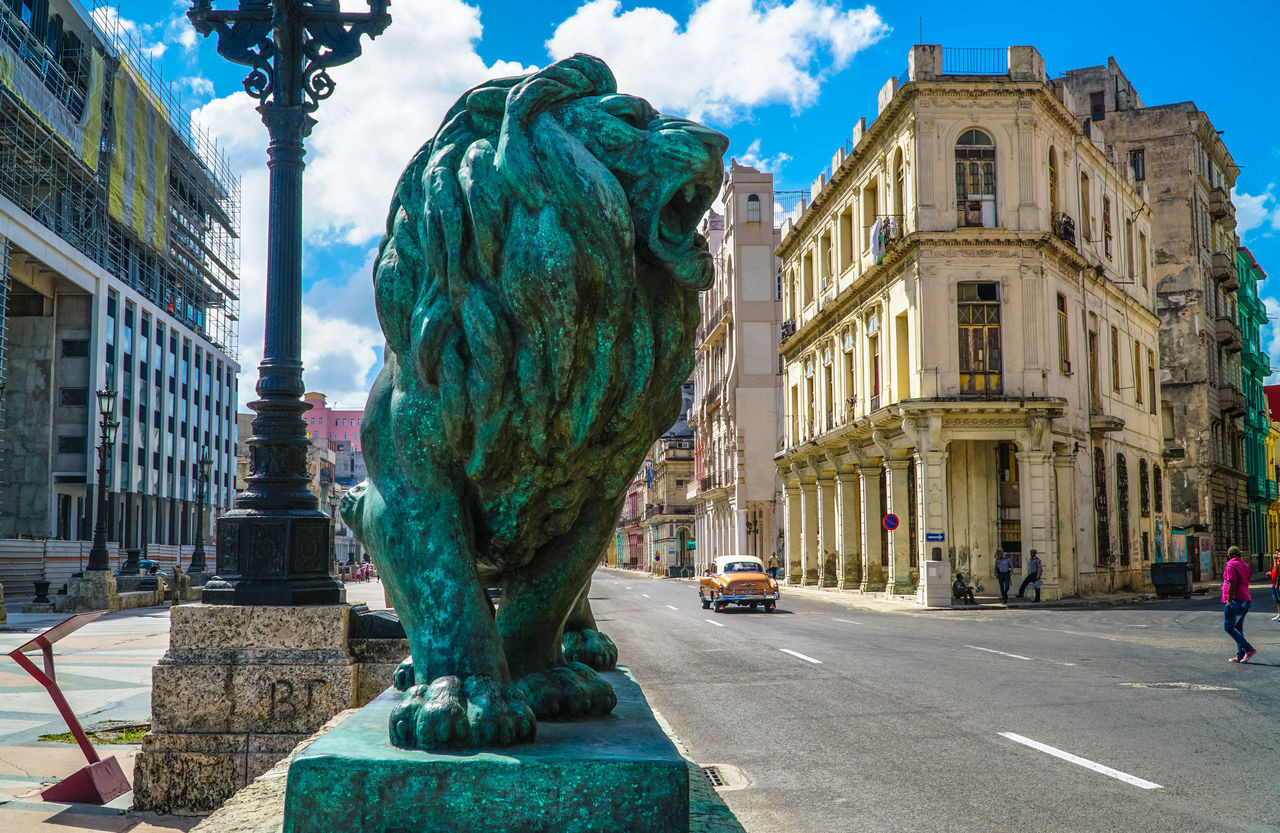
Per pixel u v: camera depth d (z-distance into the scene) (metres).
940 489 25.78
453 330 1.60
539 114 1.58
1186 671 11.38
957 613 23.16
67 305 45.12
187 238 57.38
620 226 1.51
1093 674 11.14
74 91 42.34
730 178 50.06
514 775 1.25
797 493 40.00
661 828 1.26
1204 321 46.44
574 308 1.50
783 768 6.50
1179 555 39.53
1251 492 55.94
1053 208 28.66
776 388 48.81
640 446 1.71
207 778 4.76
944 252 26.16
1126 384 34.44
